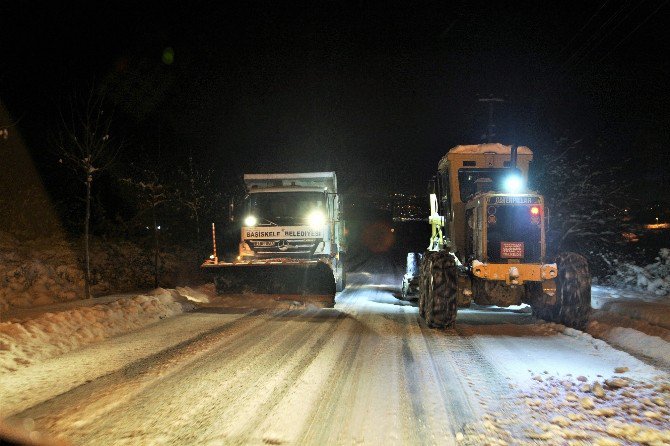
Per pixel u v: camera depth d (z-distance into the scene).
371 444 5.02
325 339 9.63
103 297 14.10
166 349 8.76
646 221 21.59
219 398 6.27
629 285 16.11
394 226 49.41
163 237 23.47
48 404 6.01
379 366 7.74
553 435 5.20
